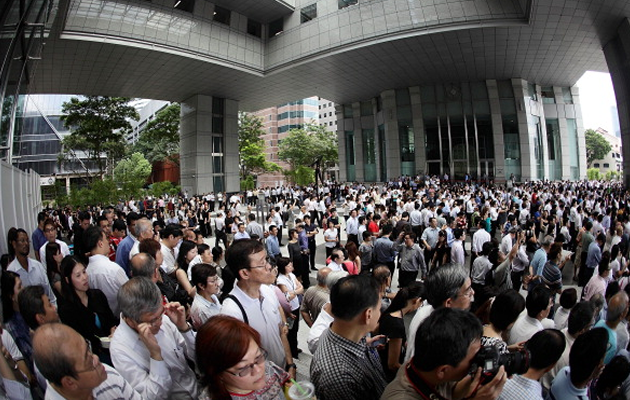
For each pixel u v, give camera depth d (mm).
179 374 2428
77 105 32844
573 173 35625
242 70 26922
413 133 34688
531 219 12383
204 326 1654
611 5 18297
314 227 10562
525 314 3318
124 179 26234
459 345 1499
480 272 6168
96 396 1908
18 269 4703
